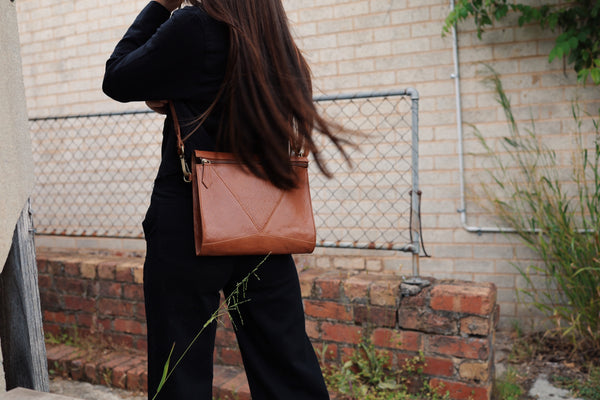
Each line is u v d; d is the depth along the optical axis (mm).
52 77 4227
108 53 4000
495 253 3104
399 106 3234
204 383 1233
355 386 2379
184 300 1202
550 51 2930
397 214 3271
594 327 2637
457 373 2264
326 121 1288
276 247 1232
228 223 1177
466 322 2240
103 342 3072
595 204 2793
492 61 3061
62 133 4215
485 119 3092
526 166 3033
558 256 2748
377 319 2406
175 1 1280
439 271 3217
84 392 2689
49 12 4191
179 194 1205
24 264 1627
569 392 2365
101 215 4109
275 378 1304
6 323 1598
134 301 2977
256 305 1292
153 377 1233
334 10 3369
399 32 3227
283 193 1270
